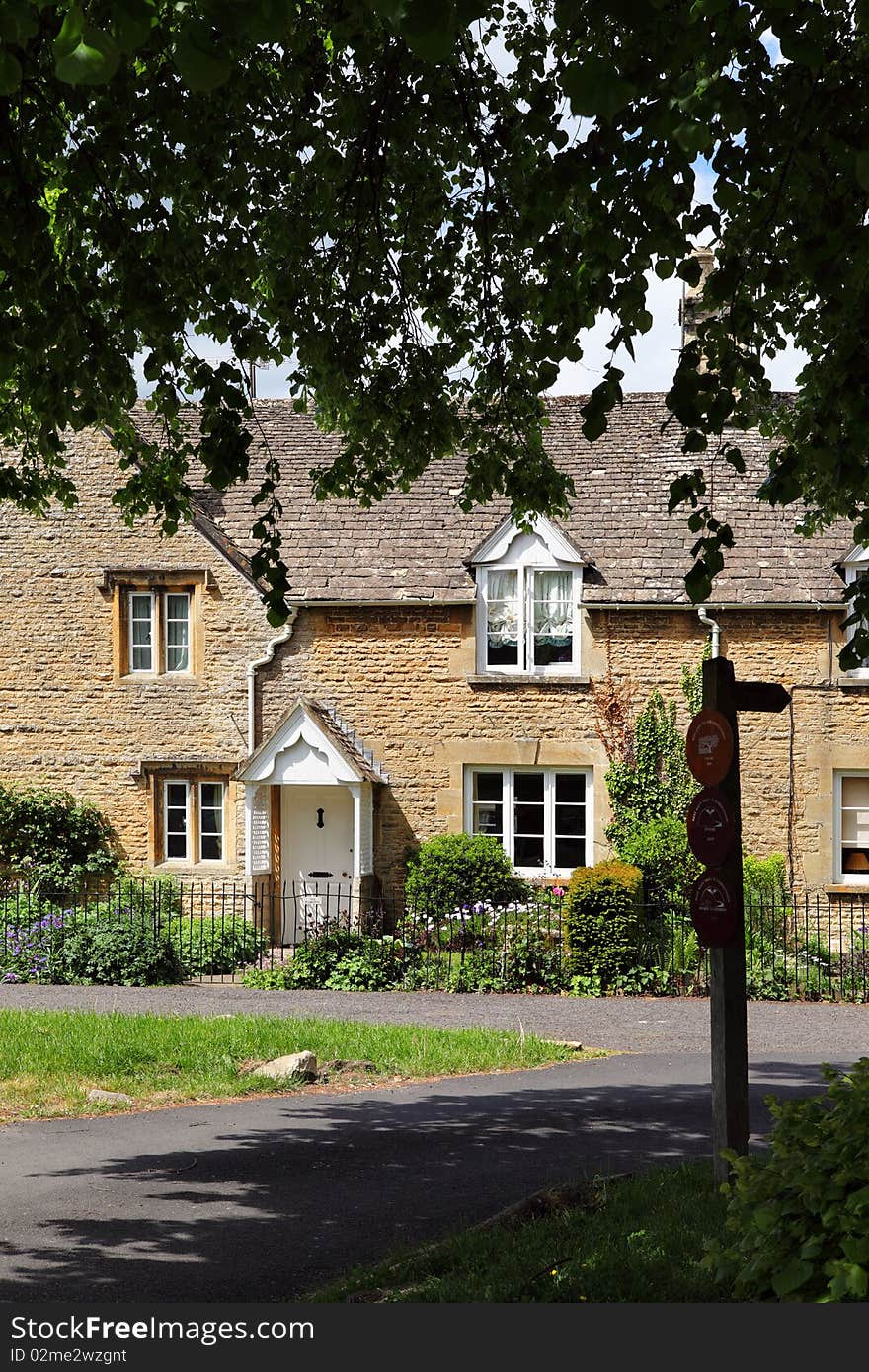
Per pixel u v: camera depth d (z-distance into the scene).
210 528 21.41
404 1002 16.30
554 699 20.41
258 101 7.20
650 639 20.20
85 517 21.58
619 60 4.93
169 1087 11.32
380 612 20.88
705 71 4.64
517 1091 11.43
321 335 8.88
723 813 7.35
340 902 20.92
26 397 9.05
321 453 23.16
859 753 19.62
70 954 17.84
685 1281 5.66
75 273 7.54
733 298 5.93
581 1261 6.06
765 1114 10.06
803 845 19.75
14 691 21.67
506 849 20.59
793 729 19.81
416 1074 12.12
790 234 6.46
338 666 20.98
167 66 6.45
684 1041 13.89
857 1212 4.42
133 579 21.41
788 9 4.35
